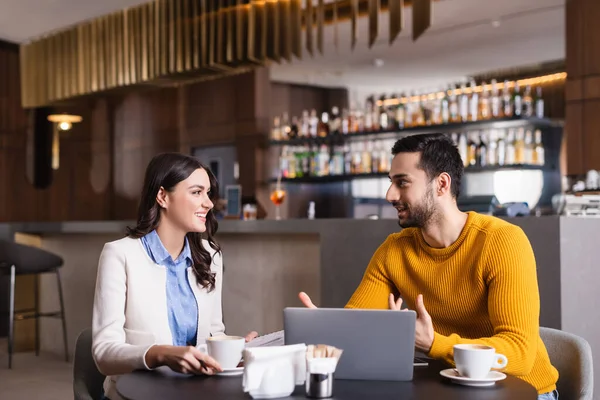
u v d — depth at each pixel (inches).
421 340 64.5
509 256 71.9
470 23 265.9
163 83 259.9
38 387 185.5
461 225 76.1
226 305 184.9
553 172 281.1
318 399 54.4
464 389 57.1
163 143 356.5
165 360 63.2
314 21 214.8
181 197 80.1
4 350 243.0
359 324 59.8
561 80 308.3
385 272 82.4
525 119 240.1
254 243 177.8
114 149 367.2
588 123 228.1
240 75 326.0
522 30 275.7
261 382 54.4
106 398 76.3
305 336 60.3
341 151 299.1
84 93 272.8
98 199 364.8
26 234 237.8
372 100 331.9
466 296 74.9
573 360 74.4
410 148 75.5
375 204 347.6
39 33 295.1
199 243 83.9
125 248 79.1
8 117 327.6
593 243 122.4
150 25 249.0
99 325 75.9
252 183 321.1
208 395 55.5
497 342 67.1
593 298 122.4
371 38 185.2
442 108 257.9
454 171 76.0
